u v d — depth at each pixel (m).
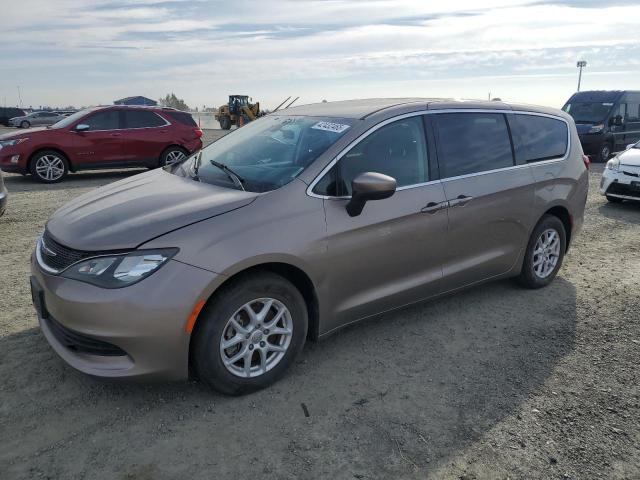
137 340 2.82
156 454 2.71
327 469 2.63
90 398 3.16
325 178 3.45
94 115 11.82
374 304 3.74
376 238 3.60
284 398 3.23
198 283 2.88
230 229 3.04
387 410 3.13
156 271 2.84
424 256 3.94
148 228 2.97
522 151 4.69
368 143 3.69
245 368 3.19
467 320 4.41
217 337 3.02
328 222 3.37
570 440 2.91
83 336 2.89
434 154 4.03
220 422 2.97
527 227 4.71
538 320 4.44
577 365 3.72
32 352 3.66
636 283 5.36
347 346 3.91
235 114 38.84
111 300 2.79
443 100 4.36
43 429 2.87
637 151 9.34
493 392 3.35
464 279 4.31
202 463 2.65
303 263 3.25
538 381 3.50
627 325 4.38
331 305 3.50
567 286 5.25
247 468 2.63
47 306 3.07
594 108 17.05
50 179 11.37
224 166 3.70
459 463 2.70
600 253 6.42
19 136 11.09
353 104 4.30
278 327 3.30
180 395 3.22
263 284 3.13
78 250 2.96
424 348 3.91
